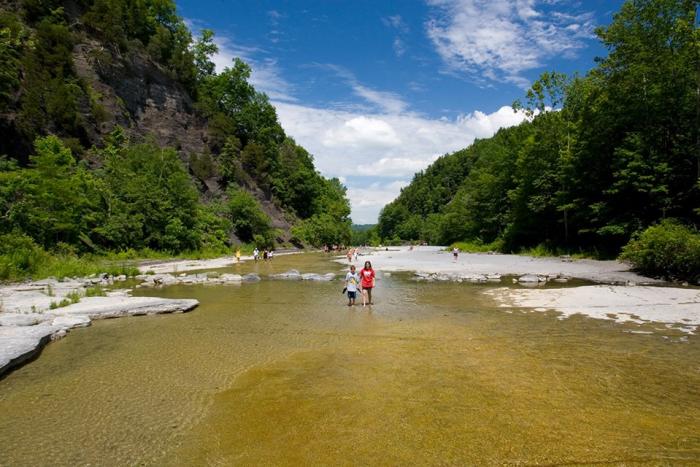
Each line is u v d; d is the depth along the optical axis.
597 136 32.50
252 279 24.03
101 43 58.94
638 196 29.03
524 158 44.03
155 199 44.69
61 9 54.16
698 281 18.16
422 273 26.48
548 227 42.81
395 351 9.31
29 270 24.23
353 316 13.35
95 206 38.03
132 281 24.41
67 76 50.06
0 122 36.81
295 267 34.31
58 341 10.62
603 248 32.62
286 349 9.70
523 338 10.10
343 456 5.02
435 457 4.95
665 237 19.58
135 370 8.40
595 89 33.72
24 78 43.66
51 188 30.73
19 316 11.88
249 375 7.99
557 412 6.08
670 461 4.77
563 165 37.22
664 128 28.03
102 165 46.75
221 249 53.12
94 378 7.98
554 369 7.89
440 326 11.60
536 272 24.69
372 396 6.82
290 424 5.91
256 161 80.25
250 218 62.78
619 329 10.71
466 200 74.69
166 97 67.06
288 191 88.88
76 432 5.85
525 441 5.27
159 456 5.16
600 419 5.84
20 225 28.56
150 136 57.47
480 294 17.19
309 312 14.15
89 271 26.89
